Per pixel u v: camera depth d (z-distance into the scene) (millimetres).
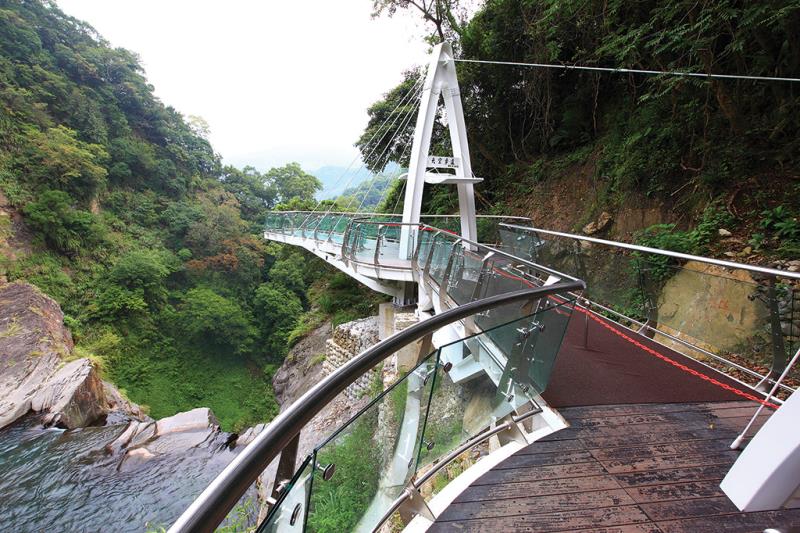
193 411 12047
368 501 1205
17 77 25125
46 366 13352
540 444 2107
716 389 2766
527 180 11820
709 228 5516
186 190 34969
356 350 11367
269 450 753
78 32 34188
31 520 8164
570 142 10758
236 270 29812
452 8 13078
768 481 1556
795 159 5270
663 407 2506
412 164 8156
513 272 3566
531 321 2248
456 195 14289
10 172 21281
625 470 1881
